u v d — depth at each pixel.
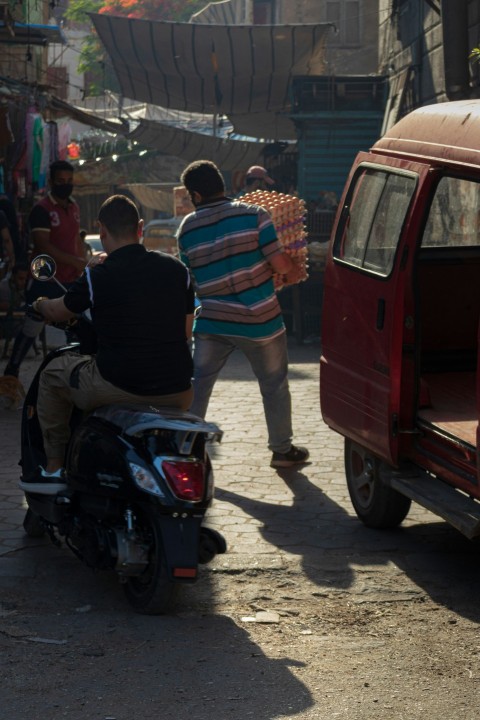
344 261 7.16
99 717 4.23
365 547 6.59
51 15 28.94
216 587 5.83
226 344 8.25
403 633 5.23
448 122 6.28
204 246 8.04
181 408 5.78
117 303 5.52
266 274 8.07
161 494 5.13
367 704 4.39
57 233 10.58
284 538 6.72
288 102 25.78
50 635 5.09
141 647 4.97
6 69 23.30
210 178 8.00
